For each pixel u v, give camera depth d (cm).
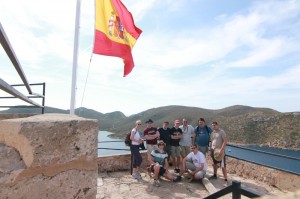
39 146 177
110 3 731
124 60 751
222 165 770
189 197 638
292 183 667
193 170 771
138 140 791
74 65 679
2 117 380
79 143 198
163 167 757
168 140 862
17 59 156
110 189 677
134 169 788
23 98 211
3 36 115
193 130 886
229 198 596
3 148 179
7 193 165
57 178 185
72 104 670
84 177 200
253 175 796
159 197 632
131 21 756
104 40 716
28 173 172
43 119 190
